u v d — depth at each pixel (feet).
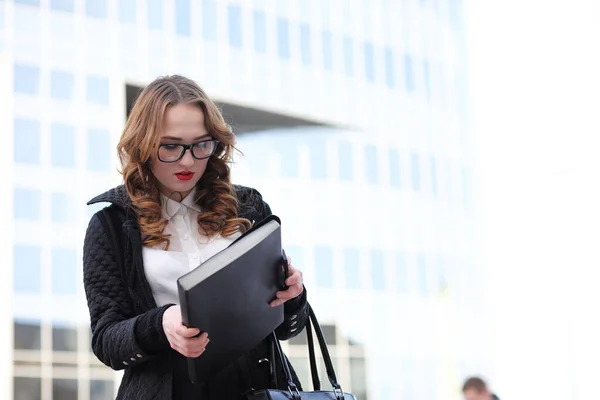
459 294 94.32
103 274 7.61
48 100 67.05
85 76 69.21
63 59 68.28
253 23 84.64
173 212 7.93
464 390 25.58
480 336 93.81
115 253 7.69
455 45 103.45
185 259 7.78
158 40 75.31
